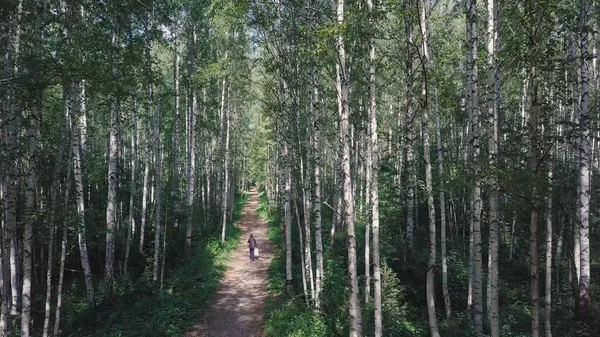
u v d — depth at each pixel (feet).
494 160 22.36
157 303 43.16
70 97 34.71
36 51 26.81
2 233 32.94
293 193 47.03
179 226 69.72
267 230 94.68
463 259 59.57
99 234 58.29
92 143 83.82
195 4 62.49
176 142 67.97
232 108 99.09
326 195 75.20
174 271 57.36
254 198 181.27
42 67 24.72
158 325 37.01
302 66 40.22
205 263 60.70
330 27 24.86
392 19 31.73
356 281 26.84
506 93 58.29
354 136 61.41
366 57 32.24
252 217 118.32
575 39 35.29
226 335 37.68
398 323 35.99
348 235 27.04
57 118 41.88
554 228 50.57
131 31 42.27
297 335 34.14
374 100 28.81
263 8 39.60
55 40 30.68
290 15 39.50
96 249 63.00
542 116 23.40
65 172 48.01
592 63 53.62
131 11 41.16
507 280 51.29
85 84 30.50
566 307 41.50
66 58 26.43
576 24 33.76
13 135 28.99
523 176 20.31
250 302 46.62
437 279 47.91
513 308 41.14
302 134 45.11
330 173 78.33
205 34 66.74
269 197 132.36
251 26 42.63
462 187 26.05
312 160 41.75
